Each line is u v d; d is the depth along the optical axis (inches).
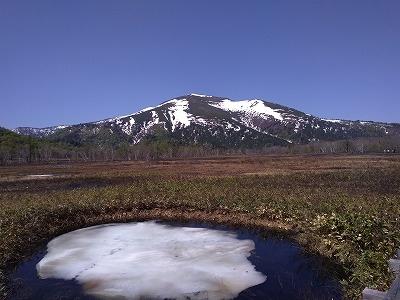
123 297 606.5
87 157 5393.7
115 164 3676.2
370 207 845.8
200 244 887.1
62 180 2059.5
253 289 619.5
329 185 1448.1
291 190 1286.9
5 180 2143.2
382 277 518.0
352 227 724.0
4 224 870.4
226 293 611.5
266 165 2797.7
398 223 696.4
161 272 712.4
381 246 625.0
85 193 1302.9
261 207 1063.6
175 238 943.0
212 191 1300.4
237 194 1222.3
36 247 876.6
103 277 692.7
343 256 666.8
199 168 2669.8
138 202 1216.8
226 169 2488.9
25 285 655.8
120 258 798.5
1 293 598.9
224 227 1032.2
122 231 1018.7
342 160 3102.9
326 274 644.7
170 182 1584.6
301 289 597.9
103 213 1161.4
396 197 1015.0
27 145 4968.0
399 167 2138.3
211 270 715.4
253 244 868.6
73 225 1067.9
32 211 1015.0
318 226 805.9
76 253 835.4
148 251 842.2
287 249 813.2
